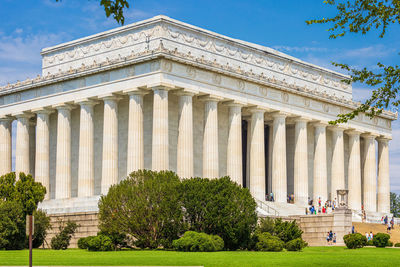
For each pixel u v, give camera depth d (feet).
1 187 303.89
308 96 420.77
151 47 369.30
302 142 419.95
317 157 434.71
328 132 472.03
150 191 266.98
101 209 273.54
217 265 196.75
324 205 418.51
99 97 361.51
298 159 419.54
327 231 332.39
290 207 395.34
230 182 277.23
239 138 376.89
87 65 402.93
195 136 381.60
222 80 369.71
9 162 416.67
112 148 356.18
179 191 268.21
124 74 352.28
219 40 396.16
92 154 370.12
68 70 394.32
